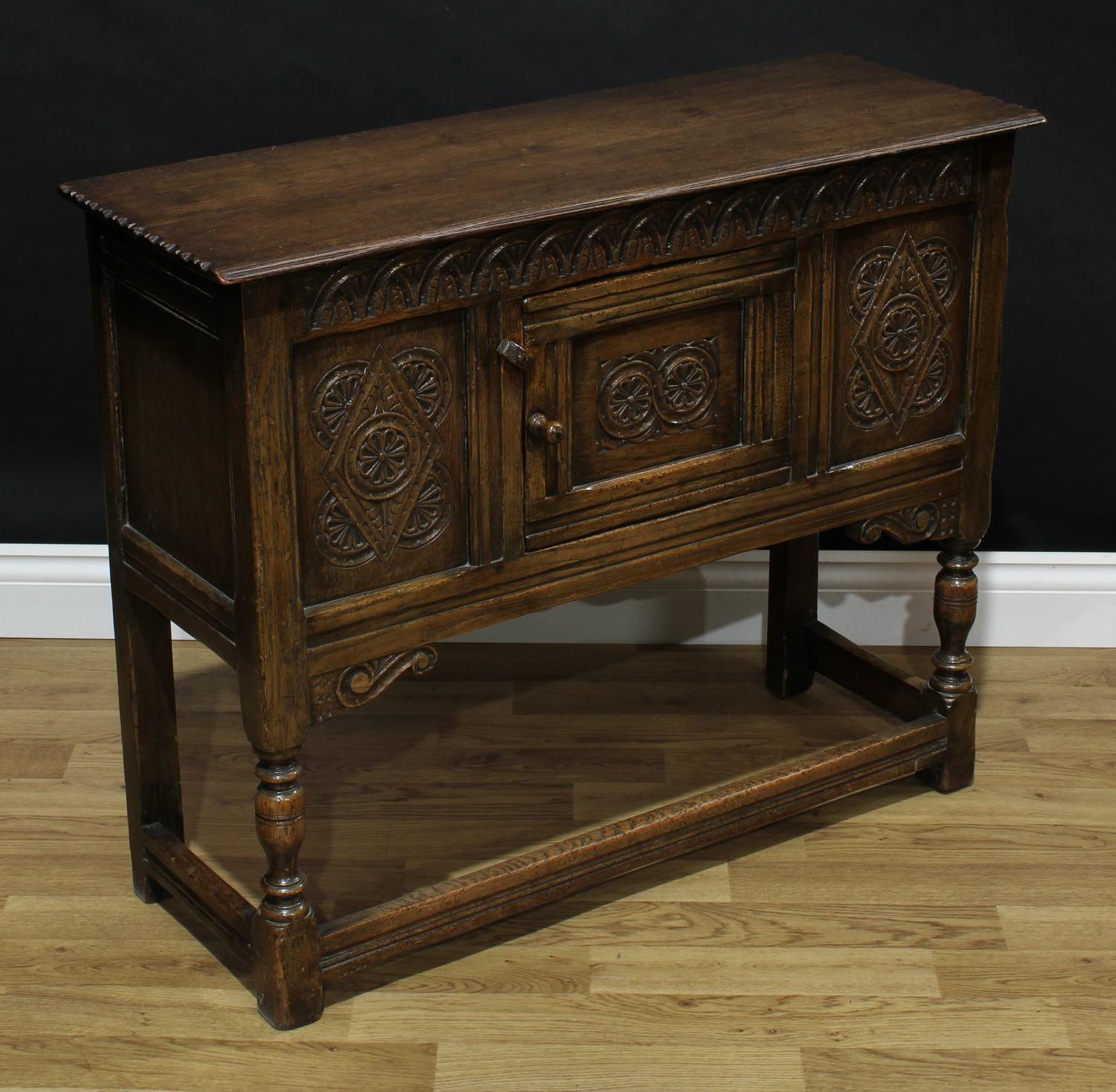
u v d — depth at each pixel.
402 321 2.27
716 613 3.56
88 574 3.52
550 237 2.33
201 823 2.98
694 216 2.44
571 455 2.48
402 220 2.26
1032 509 3.52
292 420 2.21
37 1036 2.50
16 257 3.29
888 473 2.80
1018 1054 2.47
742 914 2.76
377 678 2.43
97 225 2.38
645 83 3.17
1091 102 3.26
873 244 2.64
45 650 3.53
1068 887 2.83
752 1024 2.53
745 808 2.81
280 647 2.31
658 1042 2.49
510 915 2.64
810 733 3.27
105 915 2.76
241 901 2.57
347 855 2.89
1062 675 3.47
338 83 3.22
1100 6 3.20
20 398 3.41
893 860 2.89
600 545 2.55
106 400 2.49
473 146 2.59
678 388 2.54
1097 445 3.48
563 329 2.39
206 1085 2.42
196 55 3.18
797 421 2.66
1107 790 3.09
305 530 2.29
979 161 2.68
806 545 3.25
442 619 2.46
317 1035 2.51
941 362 2.80
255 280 2.11
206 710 3.32
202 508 2.34
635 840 2.71
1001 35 3.23
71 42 3.15
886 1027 2.52
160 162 3.26
